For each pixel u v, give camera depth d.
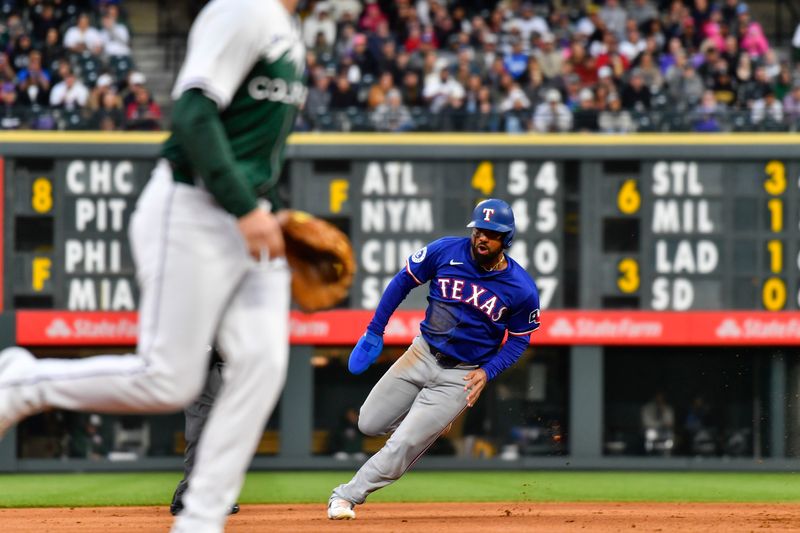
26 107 54.22
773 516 27.11
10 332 51.69
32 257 51.84
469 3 62.91
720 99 58.50
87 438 53.31
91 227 52.06
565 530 22.78
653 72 58.84
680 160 52.91
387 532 22.14
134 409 12.99
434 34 60.81
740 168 52.84
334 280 14.45
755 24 61.84
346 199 52.59
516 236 52.97
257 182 13.01
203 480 13.15
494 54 59.25
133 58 64.06
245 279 13.17
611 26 61.91
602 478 49.69
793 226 52.75
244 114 12.83
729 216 52.88
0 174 51.62
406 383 23.62
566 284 53.16
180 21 66.12
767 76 59.78
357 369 23.34
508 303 22.98
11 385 12.83
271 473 52.19
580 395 53.59
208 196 12.80
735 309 53.03
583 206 52.94
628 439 54.75
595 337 53.16
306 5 62.34
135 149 52.09
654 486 45.25
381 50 58.53
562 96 57.50
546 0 63.09
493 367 23.31
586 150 52.81
